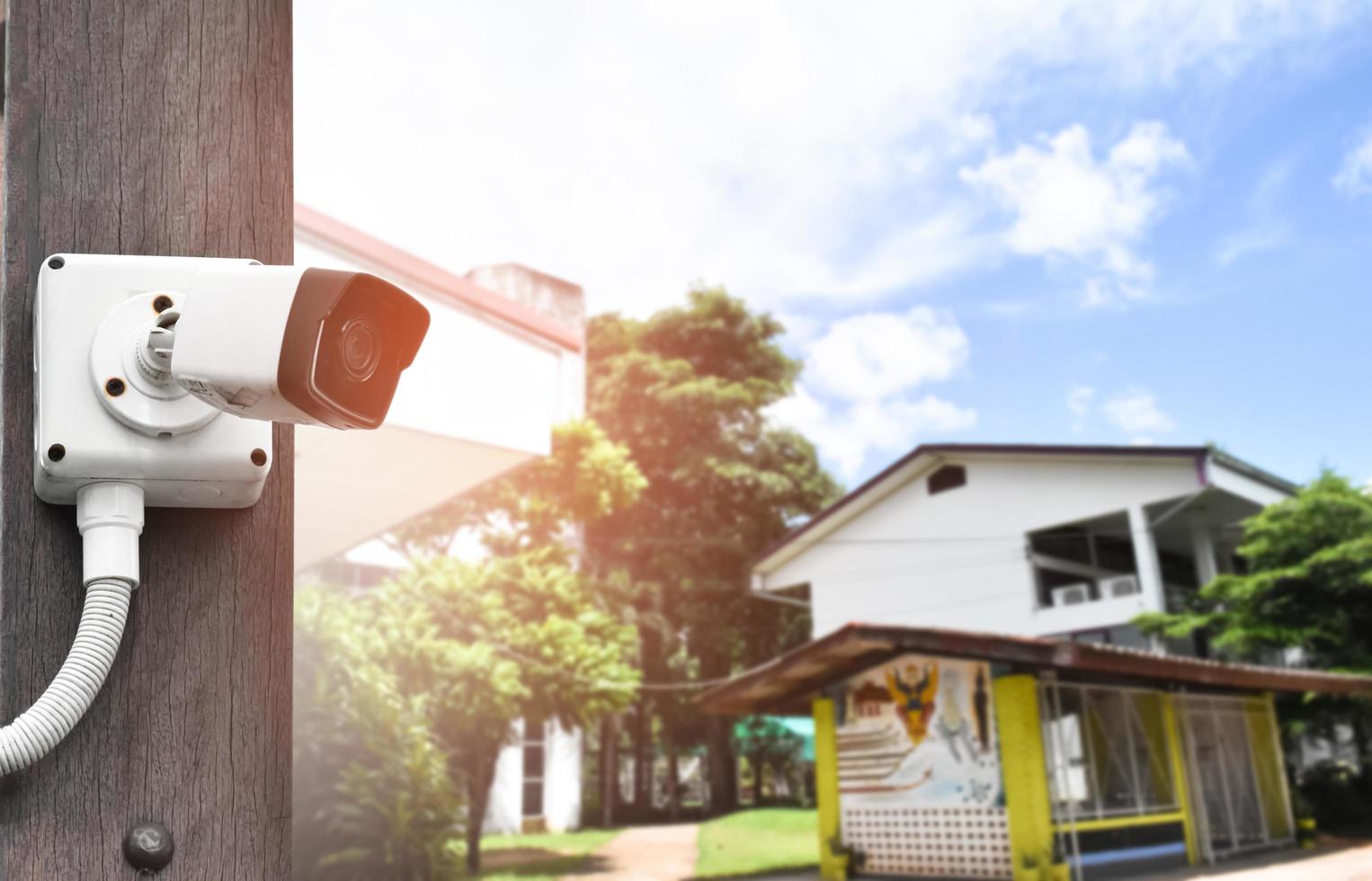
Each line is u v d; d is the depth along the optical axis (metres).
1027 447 19.92
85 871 0.94
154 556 1.04
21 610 0.98
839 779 12.20
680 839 17.42
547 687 12.59
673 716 24.69
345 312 0.90
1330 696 15.38
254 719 1.04
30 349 1.03
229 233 1.12
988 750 10.98
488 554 14.91
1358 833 14.53
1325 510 15.38
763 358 29.98
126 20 1.13
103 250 1.07
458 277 8.12
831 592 22.38
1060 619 19.23
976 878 10.87
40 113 1.08
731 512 27.44
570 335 8.95
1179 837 11.73
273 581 1.08
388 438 8.06
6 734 0.89
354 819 9.70
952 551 20.84
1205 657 18.48
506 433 8.38
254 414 0.93
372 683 10.23
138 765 0.98
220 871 0.99
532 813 19.66
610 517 26.58
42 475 0.98
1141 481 18.69
